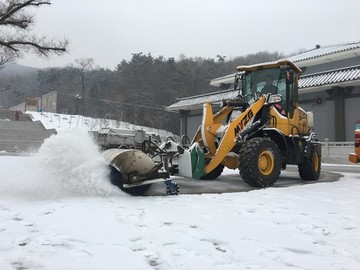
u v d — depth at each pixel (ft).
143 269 8.36
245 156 22.70
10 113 138.31
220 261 8.99
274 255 9.53
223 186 24.08
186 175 20.21
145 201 16.63
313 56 88.99
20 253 9.19
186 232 11.39
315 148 29.78
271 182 23.38
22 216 12.97
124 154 17.58
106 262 8.71
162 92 195.83
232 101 26.03
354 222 13.48
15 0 51.03
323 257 9.53
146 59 239.30
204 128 23.68
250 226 12.49
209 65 217.97
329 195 19.84
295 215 14.47
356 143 30.55
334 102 72.69
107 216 13.17
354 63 85.25
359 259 9.46
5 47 53.52
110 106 210.79
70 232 11.07
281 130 26.58
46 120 128.57
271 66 28.02
